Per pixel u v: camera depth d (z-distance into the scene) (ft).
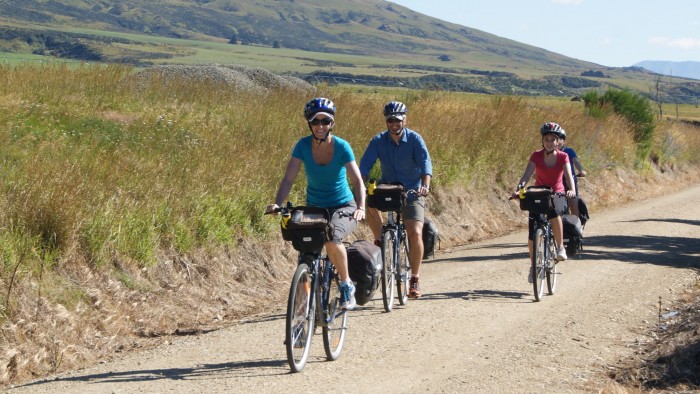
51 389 27.61
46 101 67.82
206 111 73.97
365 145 65.41
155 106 73.82
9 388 29.30
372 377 28.14
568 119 102.06
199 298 41.96
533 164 43.68
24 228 36.99
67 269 37.35
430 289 44.09
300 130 67.62
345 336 33.60
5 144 48.85
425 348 31.94
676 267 51.01
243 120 68.23
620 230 68.03
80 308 36.01
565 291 43.60
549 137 43.11
